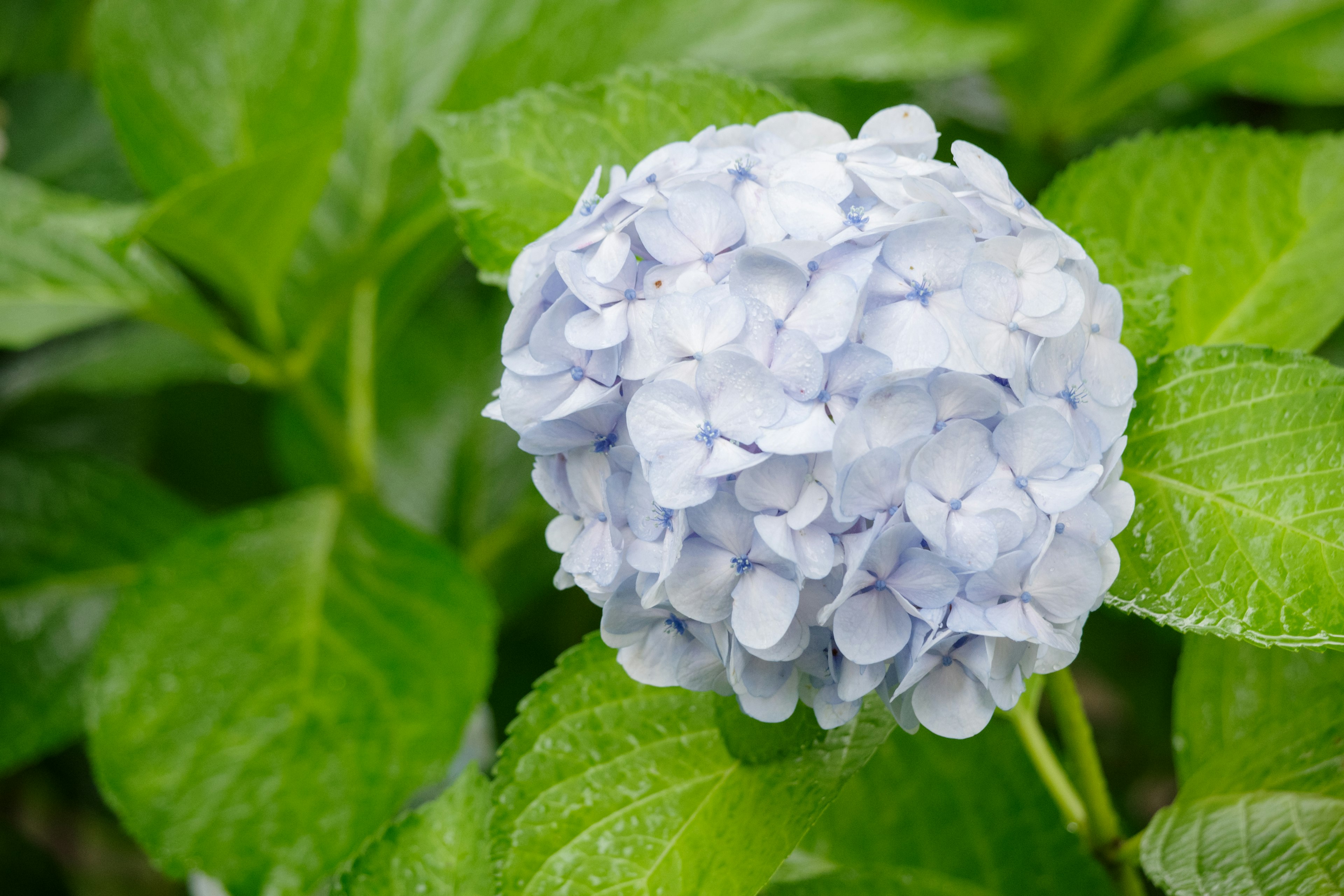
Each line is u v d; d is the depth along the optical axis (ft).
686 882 3.65
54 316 4.27
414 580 4.17
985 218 3.57
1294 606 3.60
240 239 4.15
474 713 4.06
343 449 4.50
